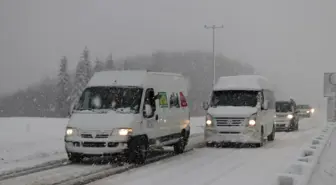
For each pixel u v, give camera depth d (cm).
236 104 1830
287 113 2783
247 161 1319
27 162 1275
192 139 2162
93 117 1253
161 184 932
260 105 1822
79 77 6981
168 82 1524
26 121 3309
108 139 1198
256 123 1745
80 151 1214
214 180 972
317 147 1189
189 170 1134
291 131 2822
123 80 1370
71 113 1333
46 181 983
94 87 1373
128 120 1228
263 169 1142
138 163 1255
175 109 1537
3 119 3653
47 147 1602
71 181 983
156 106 1377
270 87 2091
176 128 1521
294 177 707
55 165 1228
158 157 1437
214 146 1827
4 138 1806
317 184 833
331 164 1105
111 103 1312
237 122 1733
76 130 1227
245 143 1822
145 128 1290
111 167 1195
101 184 942
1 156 1350
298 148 1716
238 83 1909
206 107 1873
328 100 2864
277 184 717
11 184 948
